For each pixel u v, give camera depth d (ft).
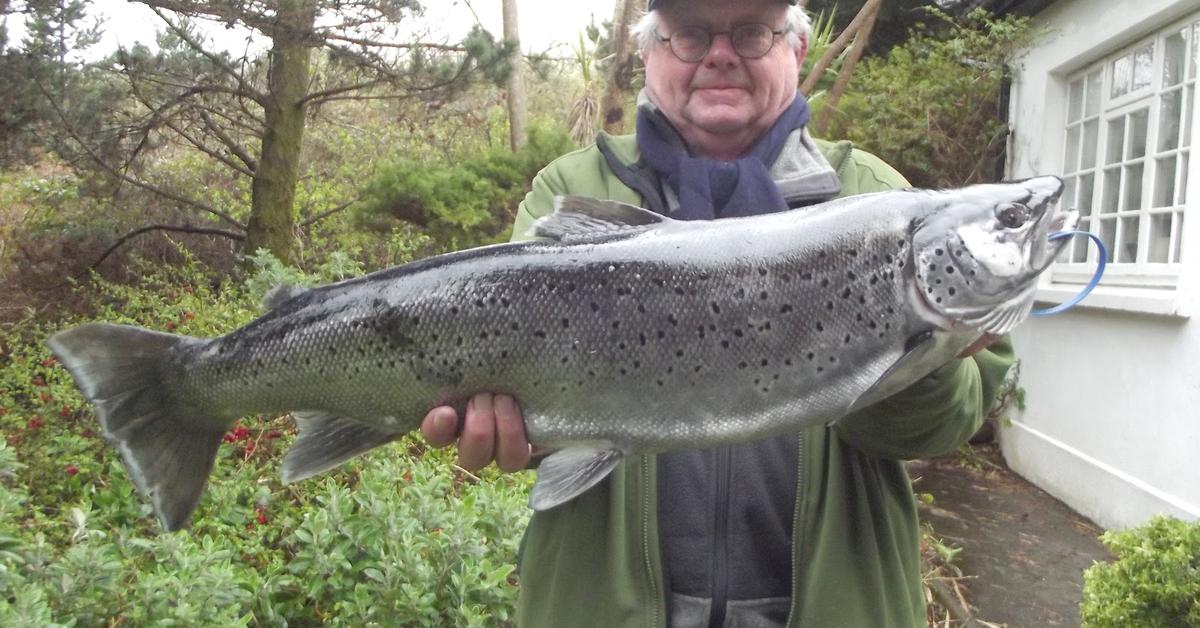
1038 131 27.14
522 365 6.66
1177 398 18.51
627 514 7.20
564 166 8.33
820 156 7.82
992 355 7.57
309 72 32.99
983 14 28.48
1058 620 16.37
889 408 6.75
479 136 47.03
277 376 6.88
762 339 6.64
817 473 7.16
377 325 6.75
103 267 32.55
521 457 6.79
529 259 6.77
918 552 7.75
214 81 30.94
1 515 10.53
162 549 10.88
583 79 42.75
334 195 37.96
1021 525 21.38
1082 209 25.49
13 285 30.78
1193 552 11.40
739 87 7.73
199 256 34.27
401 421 6.91
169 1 25.00
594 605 7.24
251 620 11.17
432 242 29.68
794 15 7.91
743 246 6.74
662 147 7.84
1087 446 22.33
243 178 37.29
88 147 29.04
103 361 6.93
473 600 11.34
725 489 7.30
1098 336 22.02
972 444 28.14
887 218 6.70
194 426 7.07
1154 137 21.15
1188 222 18.31
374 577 10.89
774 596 7.34
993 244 6.54
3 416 16.76
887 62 36.09
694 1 7.59
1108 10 22.67
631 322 6.63
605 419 6.70
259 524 13.51
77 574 9.86
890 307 6.61
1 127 25.84
